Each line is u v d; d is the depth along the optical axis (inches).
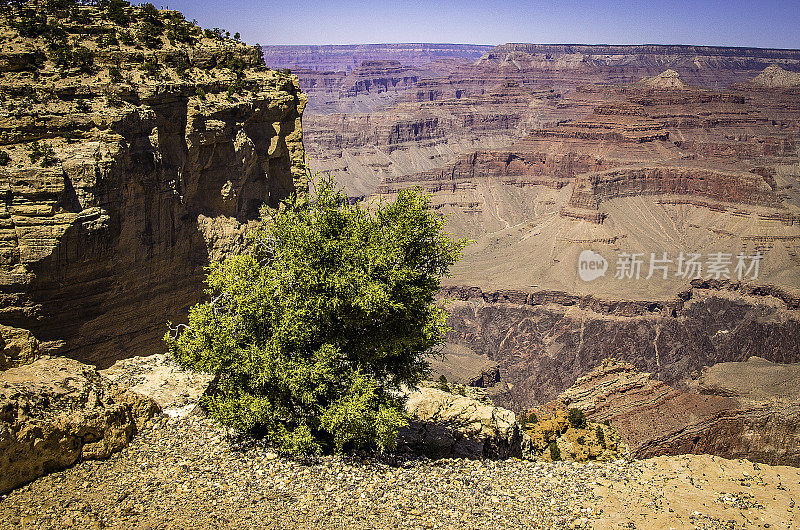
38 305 1423.5
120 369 1077.8
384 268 927.7
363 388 903.1
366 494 798.5
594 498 828.6
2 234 1370.6
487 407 1272.1
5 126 1440.7
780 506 805.9
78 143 1509.6
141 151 1627.7
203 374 1059.9
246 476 802.8
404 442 1043.3
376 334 969.5
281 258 962.7
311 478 821.9
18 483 711.7
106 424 804.0
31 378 804.6
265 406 880.3
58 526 650.2
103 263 1510.8
